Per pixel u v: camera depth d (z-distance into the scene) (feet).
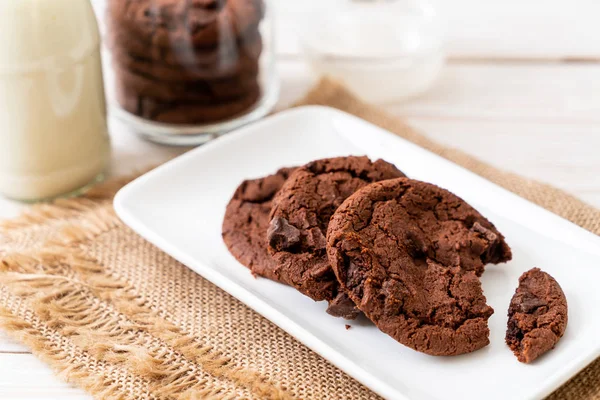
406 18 2.31
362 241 1.53
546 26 2.45
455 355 1.49
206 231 1.73
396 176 1.69
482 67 2.31
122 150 2.02
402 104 2.19
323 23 2.30
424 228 1.60
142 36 1.86
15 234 1.78
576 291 1.59
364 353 1.51
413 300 1.51
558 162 2.02
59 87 1.76
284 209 1.62
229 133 1.90
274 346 1.57
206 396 1.49
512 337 1.51
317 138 1.94
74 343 1.57
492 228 1.64
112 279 1.69
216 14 1.86
